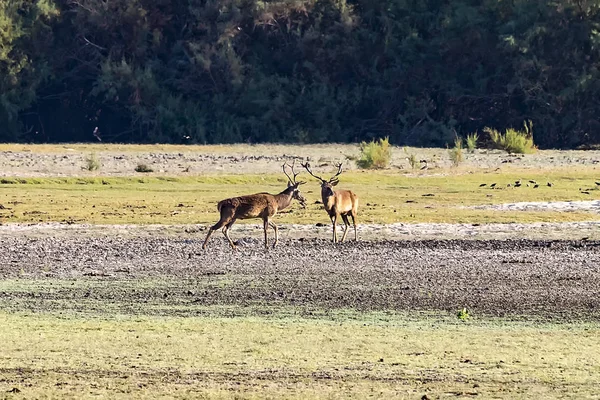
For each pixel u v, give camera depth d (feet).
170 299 129.39
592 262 162.40
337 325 112.68
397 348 100.68
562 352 99.19
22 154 363.56
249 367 92.99
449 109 570.05
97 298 130.00
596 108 544.21
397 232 197.88
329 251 174.50
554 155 401.70
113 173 307.17
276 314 119.55
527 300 129.29
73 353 98.02
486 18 559.38
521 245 181.57
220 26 570.87
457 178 295.48
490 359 96.17
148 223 208.64
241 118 573.33
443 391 84.74
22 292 134.10
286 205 180.04
